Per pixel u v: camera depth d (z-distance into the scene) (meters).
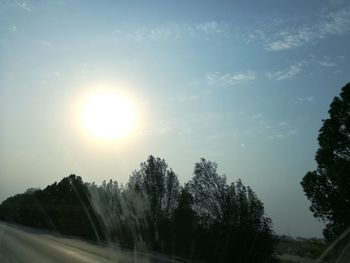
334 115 29.33
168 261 34.56
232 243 39.19
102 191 61.78
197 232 42.75
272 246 37.69
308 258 29.50
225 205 40.59
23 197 102.38
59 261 26.47
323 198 28.81
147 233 50.28
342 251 19.64
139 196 53.41
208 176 42.03
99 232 60.94
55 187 86.19
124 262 28.84
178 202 46.56
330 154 29.09
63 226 74.19
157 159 53.75
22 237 46.66
